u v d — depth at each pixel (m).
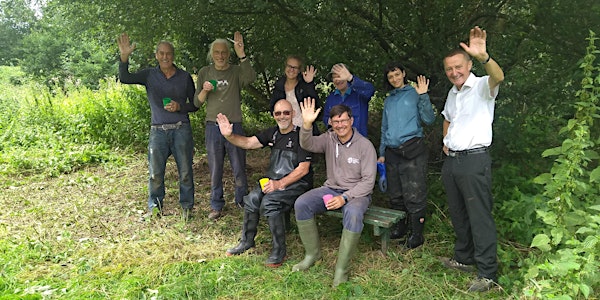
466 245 3.61
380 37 5.30
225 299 3.37
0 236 4.43
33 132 8.22
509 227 3.99
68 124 8.51
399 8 4.89
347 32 5.12
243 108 8.73
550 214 3.23
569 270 2.90
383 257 3.90
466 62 3.22
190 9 5.23
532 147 4.98
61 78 16.56
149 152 4.94
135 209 5.22
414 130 3.98
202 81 4.85
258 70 6.46
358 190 3.69
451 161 3.39
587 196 3.55
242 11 5.38
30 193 5.87
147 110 8.35
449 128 3.39
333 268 3.77
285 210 3.89
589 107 3.29
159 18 5.38
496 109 4.84
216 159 4.86
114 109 8.59
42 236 4.43
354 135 3.85
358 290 3.41
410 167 4.00
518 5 4.67
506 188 4.46
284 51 5.85
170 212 5.15
